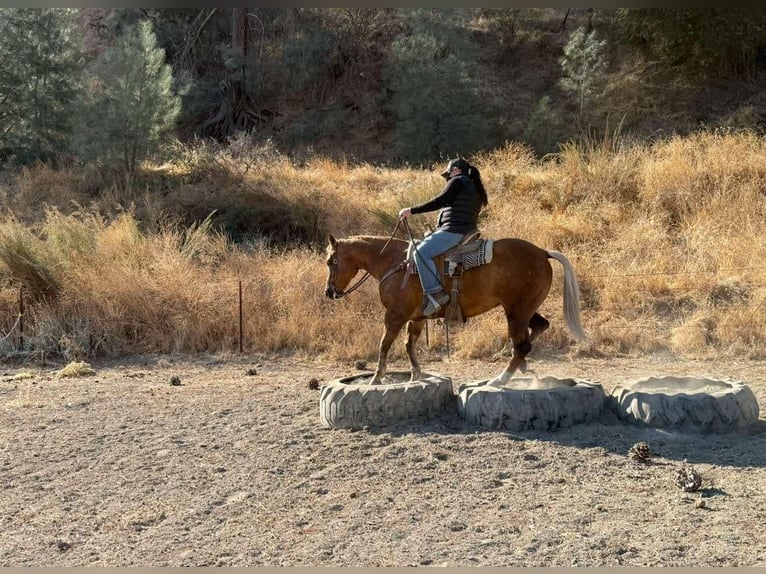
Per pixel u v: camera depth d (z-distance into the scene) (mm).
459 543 5281
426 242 8000
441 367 11562
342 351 12422
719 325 12227
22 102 21906
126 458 7336
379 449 7281
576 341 12320
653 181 17078
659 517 5598
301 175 20906
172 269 14102
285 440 7684
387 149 31766
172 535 5602
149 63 20516
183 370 11789
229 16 36188
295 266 14727
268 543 5406
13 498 6414
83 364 11688
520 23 39125
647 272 13961
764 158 17578
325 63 36219
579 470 6598
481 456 6984
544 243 15195
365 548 5262
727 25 32094
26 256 13867
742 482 6215
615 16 35719
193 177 20281
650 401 7652
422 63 30500
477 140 29422
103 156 19984
